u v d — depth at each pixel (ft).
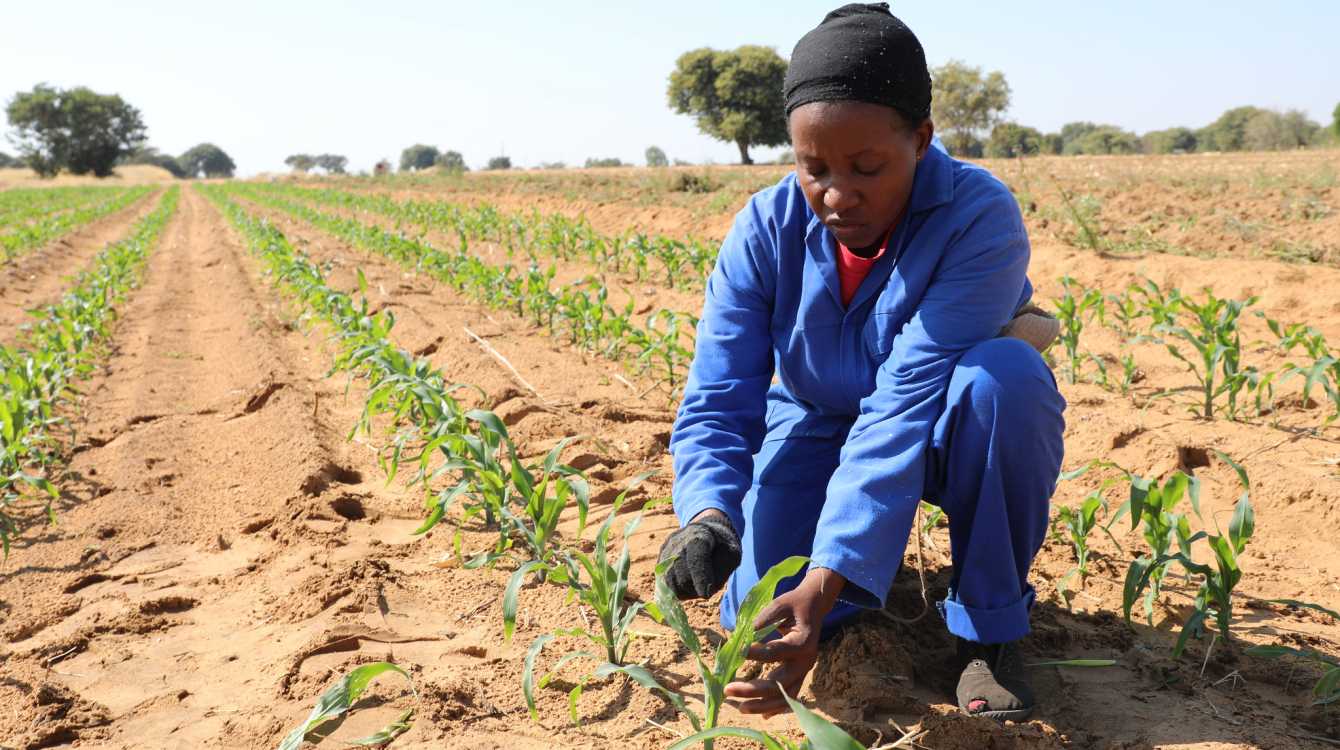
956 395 5.74
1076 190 36.55
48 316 21.67
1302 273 19.17
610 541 9.30
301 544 9.58
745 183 58.34
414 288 28.94
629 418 13.91
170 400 16.76
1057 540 8.94
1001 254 5.79
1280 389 14.11
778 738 5.61
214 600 8.57
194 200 131.75
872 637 6.48
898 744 5.32
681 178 60.95
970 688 5.88
